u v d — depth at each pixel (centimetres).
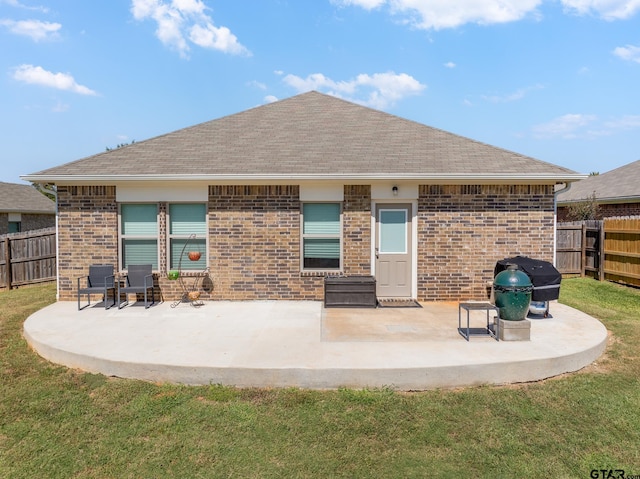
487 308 628
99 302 935
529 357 536
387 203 943
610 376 543
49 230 1375
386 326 712
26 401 481
